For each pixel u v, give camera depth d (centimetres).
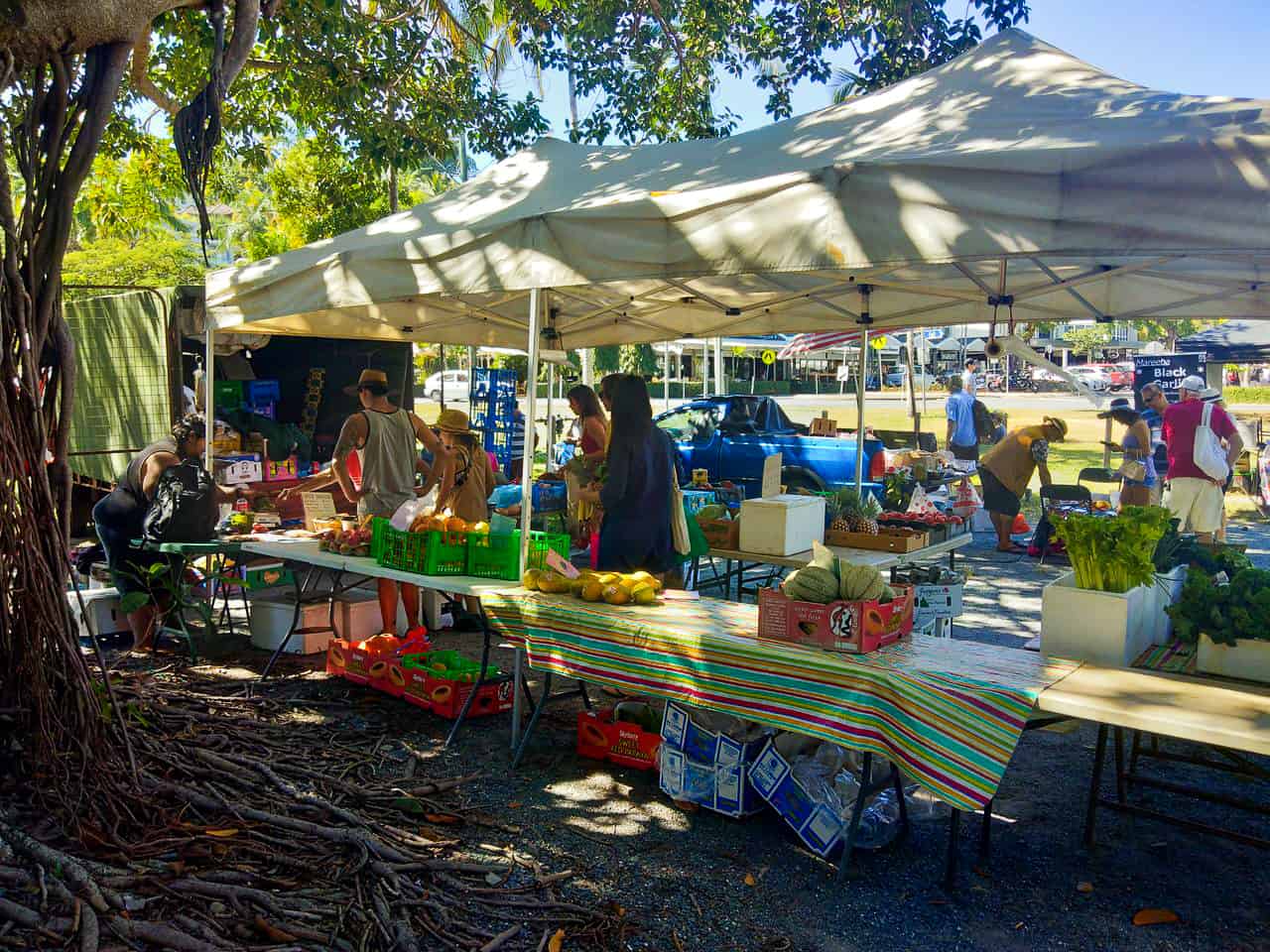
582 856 381
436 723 529
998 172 335
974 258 341
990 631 742
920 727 333
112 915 281
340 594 640
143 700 467
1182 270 539
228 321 659
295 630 618
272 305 621
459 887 344
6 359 337
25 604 343
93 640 367
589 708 506
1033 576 971
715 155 550
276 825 360
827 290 670
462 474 700
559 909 338
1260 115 338
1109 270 504
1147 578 368
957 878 368
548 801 432
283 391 1218
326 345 1238
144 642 652
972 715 324
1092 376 3856
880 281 640
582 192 553
